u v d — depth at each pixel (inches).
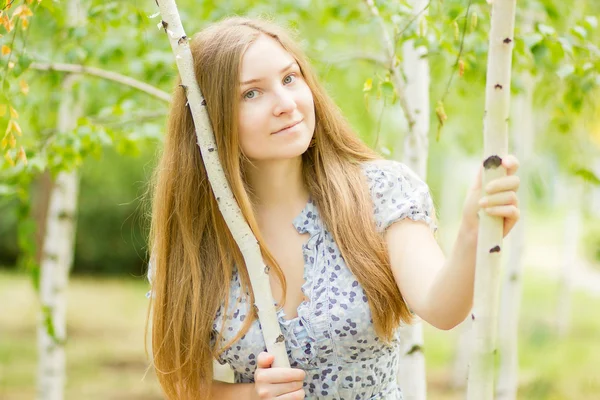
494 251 65.4
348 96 210.2
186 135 88.9
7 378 349.4
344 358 85.4
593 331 445.1
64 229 197.6
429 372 366.9
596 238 644.7
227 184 82.4
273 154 80.9
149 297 95.8
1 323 479.2
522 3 151.0
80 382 350.9
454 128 263.4
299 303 86.0
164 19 81.5
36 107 175.2
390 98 108.9
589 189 181.8
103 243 714.8
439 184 507.5
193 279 87.7
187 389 90.4
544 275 688.4
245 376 90.1
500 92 65.6
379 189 85.7
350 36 215.9
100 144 142.6
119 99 165.0
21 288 618.8
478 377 67.0
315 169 87.7
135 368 382.6
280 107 79.6
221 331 86.9
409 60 126.6
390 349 88.6
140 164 658.8
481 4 119.2
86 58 160.9
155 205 91.4
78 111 193.5
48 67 144.6
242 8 165.3
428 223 83.7
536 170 211.5
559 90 154.8
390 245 83.4
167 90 173.9
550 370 338.6
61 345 198.2
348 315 83.2
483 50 125.0
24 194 154.1
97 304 581.3
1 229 701.3
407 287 79.9
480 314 66.4
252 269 82.5
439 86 193.8
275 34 82.9
